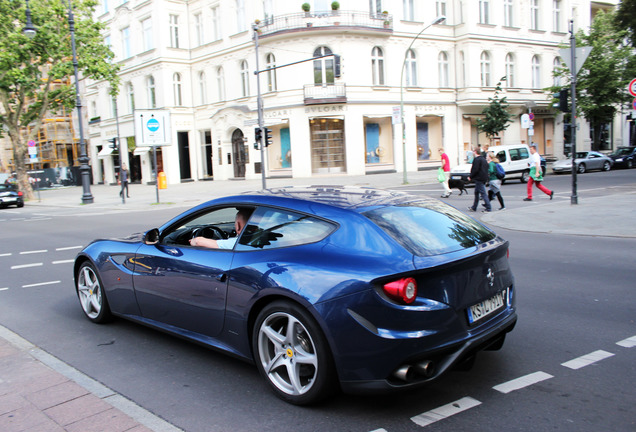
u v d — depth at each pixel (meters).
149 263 4.45
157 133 22.42
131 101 41.53
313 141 32.59
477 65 35.66
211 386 3.71
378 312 2.98
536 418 3.10
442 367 3.08
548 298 5.78
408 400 3.38
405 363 2.98
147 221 15.52
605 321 4.92
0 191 26.20
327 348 3.15
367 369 3.02
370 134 33.88
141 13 38.12
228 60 35.50
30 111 30.19
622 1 25.70
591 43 35.41
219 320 3.81
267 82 33.22
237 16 34.72
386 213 3.57
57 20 26.94
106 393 3.59
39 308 6.00
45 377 3.83
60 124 50.50
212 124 37.41
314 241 3.43
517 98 37.91
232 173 36.47
